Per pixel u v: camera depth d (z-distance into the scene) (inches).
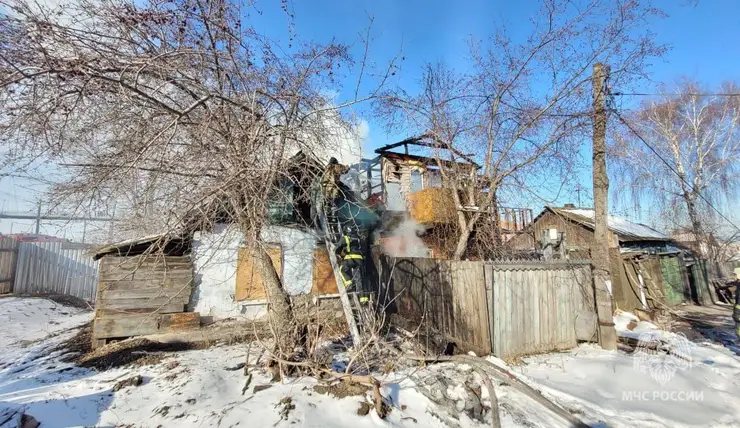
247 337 240.2
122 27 129.3
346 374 135.0
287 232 293.1
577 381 165.6
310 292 291.6
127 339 230.2
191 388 139.3
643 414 131.7
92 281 463.2
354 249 236.8
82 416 126.6
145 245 242.7
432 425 121.2
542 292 215.5
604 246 256.7
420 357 166.7
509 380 140.9
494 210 336.5
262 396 130.6
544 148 281.0
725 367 184.7
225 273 270.5
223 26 139.3
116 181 144.6
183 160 151.2
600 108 264.1
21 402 142.0
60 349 232.1
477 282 205.9
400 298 295.9
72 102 120.8
